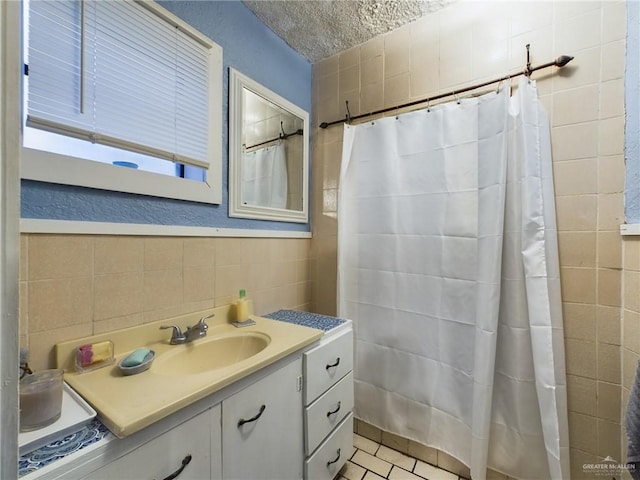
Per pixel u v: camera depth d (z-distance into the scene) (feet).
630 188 3.51
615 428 3.64
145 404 2.23
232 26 4.55
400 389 4.95
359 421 5.48
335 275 5.94
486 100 4.16
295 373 3.57
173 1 3.77
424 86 4.96
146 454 2.17
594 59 3.73
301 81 5.97
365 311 5.28
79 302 2.94
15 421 1.07
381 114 5.40
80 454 1.86
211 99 4.18
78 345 2.90
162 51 3.64
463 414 4.36
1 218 1.04
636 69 3.44
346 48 5.78
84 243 2.98
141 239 3.44
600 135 3.70
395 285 4.99
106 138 3.11
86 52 2.97
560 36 3.93
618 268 3.62
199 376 2.68
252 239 4.89
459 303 4.41
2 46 1.04
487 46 4.43
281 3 4.69
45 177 2.69
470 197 4.32
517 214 3.99
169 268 3.72
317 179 6.16
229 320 4.41
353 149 5.42
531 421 3.96
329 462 4.09
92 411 2.17
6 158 1.05
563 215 3.91
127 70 3.30
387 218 5.06
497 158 4.03
